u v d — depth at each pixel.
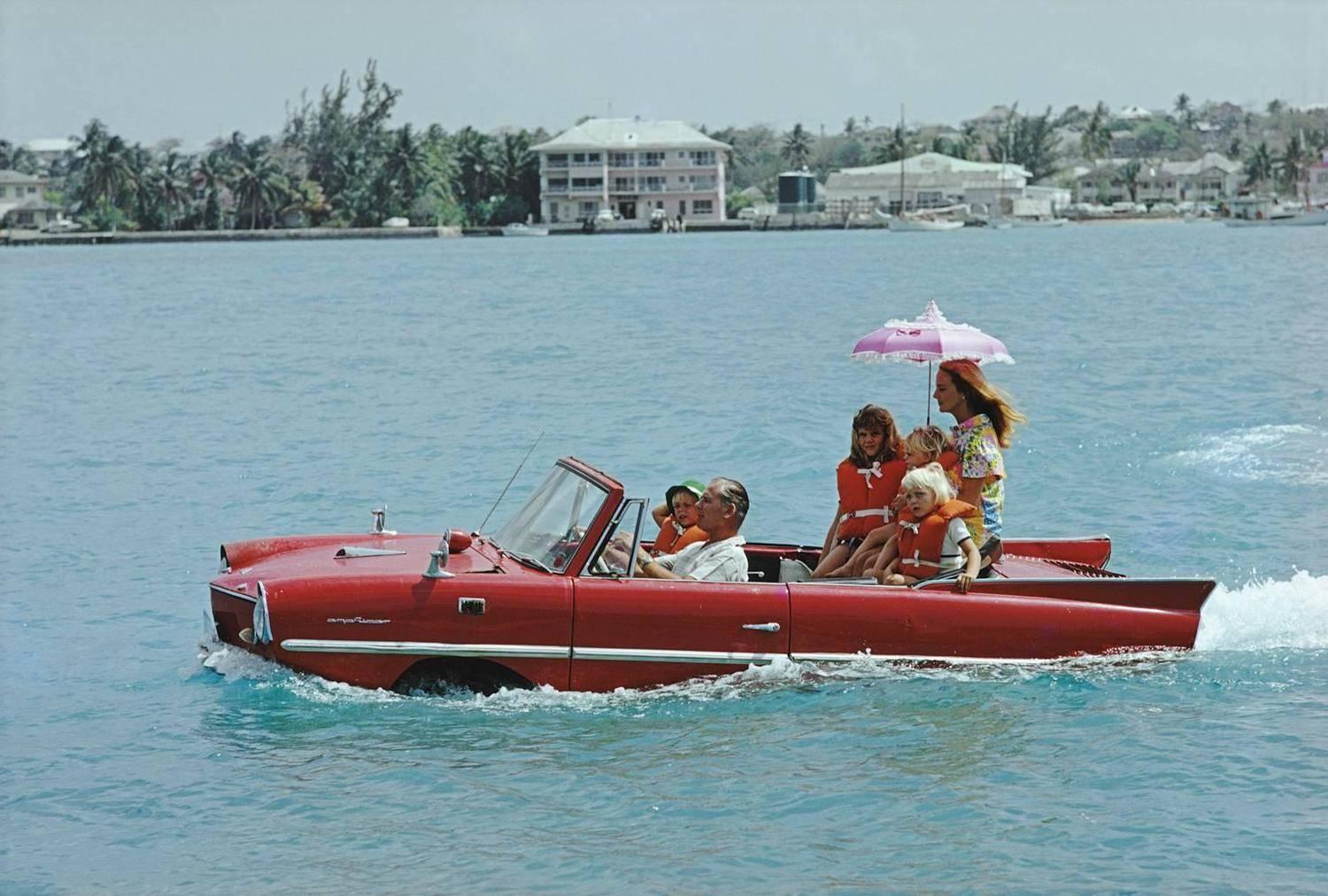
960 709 9.12
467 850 7.37
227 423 22.38
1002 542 11.00
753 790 8.04
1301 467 16.97
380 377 28.25
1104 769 8.25
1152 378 25.23
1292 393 22.83
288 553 10.24
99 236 166.62
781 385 25.42
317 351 34.03
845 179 180.00
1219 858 7.20
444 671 9.35
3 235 165.25
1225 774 8.19
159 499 16.34
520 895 6.92
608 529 9.48
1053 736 8.73
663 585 9.35
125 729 8.99
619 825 7.63
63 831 7.64
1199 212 196.50
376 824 7.66
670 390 25.11
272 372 29.81
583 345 33.88
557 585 9.27
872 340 10.59
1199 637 10.46
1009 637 9.64
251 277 79.31
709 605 9.36
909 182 178.12
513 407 23.31
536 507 10.02
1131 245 104.56
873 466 10.33
